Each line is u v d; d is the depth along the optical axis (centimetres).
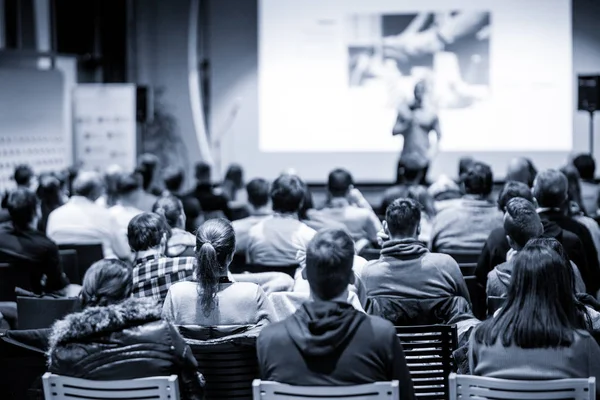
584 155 922
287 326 323
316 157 1376
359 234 696
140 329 343
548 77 1338
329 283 324
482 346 336
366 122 1362
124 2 1459
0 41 1206
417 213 462
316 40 1362
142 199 837
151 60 1488
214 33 1427
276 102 1377
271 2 1366
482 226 635
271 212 740
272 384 317
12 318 545
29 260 588
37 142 1209
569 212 621
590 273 562
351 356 318
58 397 341
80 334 340
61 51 1375
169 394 333
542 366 326
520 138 1344
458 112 1348
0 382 414
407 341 416
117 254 741
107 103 1325
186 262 454
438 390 418
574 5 1348
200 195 998
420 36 1346
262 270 567
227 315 396
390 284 455
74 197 758
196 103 1484
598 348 328
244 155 1428
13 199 591
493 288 467
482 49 1341
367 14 1352
